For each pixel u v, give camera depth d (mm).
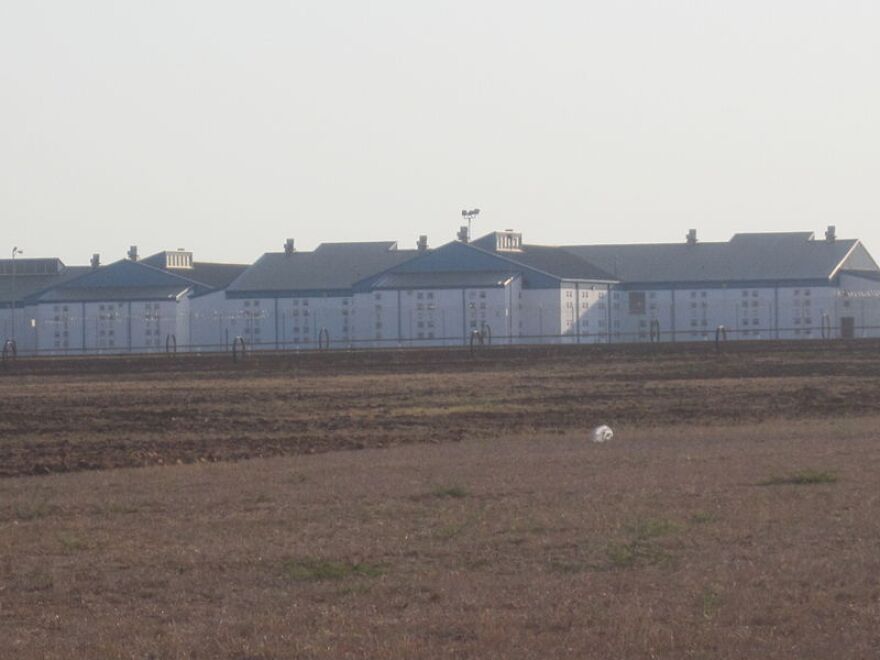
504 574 28688
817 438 58656
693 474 44875
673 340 190750
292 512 38469
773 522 34031
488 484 43781
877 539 31328
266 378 111688
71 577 29500
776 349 133500
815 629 23297
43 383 110812
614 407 81062
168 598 27281
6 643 23688
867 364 113062
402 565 29922
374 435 68000
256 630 24172
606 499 39031
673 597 25891
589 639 22875
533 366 119500
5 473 54688
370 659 22031
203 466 54469
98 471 54406
